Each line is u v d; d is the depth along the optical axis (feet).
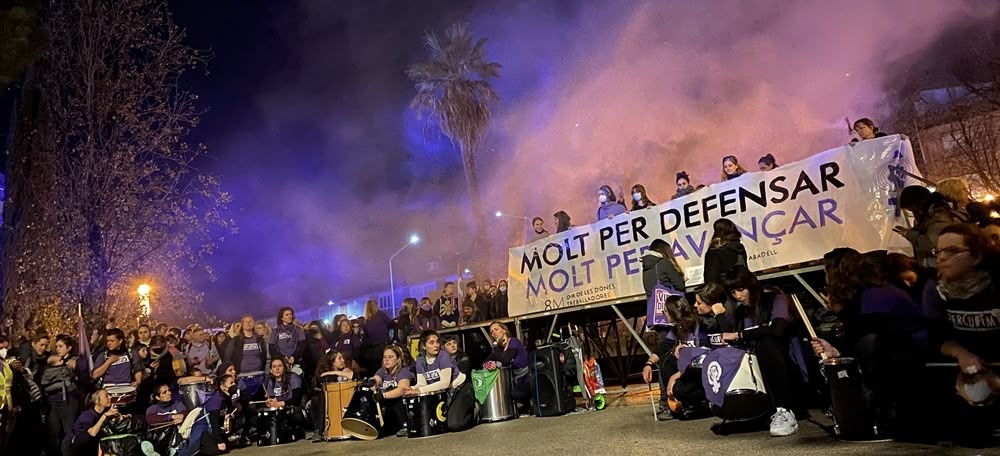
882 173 22.09
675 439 18.40
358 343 37.86
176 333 40.57
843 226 22.82
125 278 51.39
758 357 18.07
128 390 31.32
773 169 25.18
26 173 50.93
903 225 21.39
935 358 14.55
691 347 21.45
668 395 22.34
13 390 28.14
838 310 16.25
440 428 27.32
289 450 28.27
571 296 32.27
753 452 15.34
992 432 13.78
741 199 25.93
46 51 33.45
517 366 30.25
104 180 50.98
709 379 18.56
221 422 29.84
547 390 28.43
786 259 24.29
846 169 22.98
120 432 26.63
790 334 19.61
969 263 13.37
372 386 29.63
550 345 29.17
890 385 15.03
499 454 19.71
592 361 29.81
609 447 18.39
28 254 49.19
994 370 12.84
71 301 48.65
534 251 34.50
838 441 15.43
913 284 16.39
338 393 30.37
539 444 20.67
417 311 42.55
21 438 28.14
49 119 50.88
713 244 22.00
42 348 29.25
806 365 19.86
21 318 47.83
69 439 26.27
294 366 34.19
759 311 18.26
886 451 13.69
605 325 39.96
